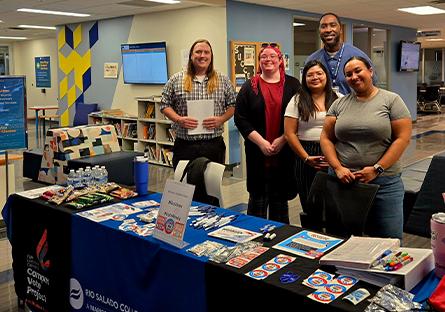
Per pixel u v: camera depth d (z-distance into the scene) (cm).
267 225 231
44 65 1491
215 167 299
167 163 796
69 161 600
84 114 974
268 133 337
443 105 1888
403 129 253
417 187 422
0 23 1038
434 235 170
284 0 773
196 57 355
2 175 468
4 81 434
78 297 254
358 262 166
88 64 1014
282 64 344
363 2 816
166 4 761
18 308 300
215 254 192
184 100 362
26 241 284
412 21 1150
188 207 204
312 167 316
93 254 241
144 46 870
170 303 202
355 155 258
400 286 160
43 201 276
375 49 1289
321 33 337
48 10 832
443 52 2144
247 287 171
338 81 337
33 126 1410
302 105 313
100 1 734
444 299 143
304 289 160
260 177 343
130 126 870
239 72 778
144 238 214
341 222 246
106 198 279
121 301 228
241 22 784
